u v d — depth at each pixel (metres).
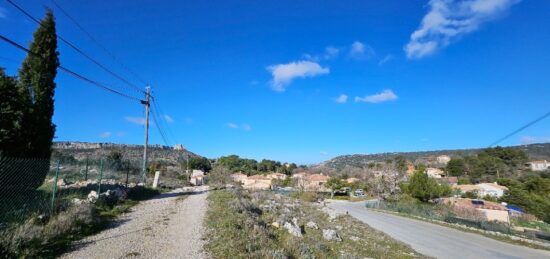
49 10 14.62
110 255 6.98
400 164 98.56
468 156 100.12
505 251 18.31
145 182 25.48
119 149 62.31
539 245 20.11
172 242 8.31
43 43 14.19
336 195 72.56
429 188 51.88
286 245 10.63
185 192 23.27
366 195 68.81
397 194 53.34
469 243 20.28
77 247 7.44
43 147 13.05
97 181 18.06
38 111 12.97
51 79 14.13
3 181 9.88
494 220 38.12
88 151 52.84
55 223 8.31
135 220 11.06
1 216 8.27
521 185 62.09
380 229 24.11
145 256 7.07
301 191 53.44
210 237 8.88
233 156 110.19
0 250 6.18
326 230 15.70
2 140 10.97
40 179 12.06
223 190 24.59
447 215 32.56
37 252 6.67
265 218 15.20
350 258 11.39
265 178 83.75
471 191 63.31
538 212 47.94
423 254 16.09
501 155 89.94
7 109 11.32
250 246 8.28
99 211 11.55
